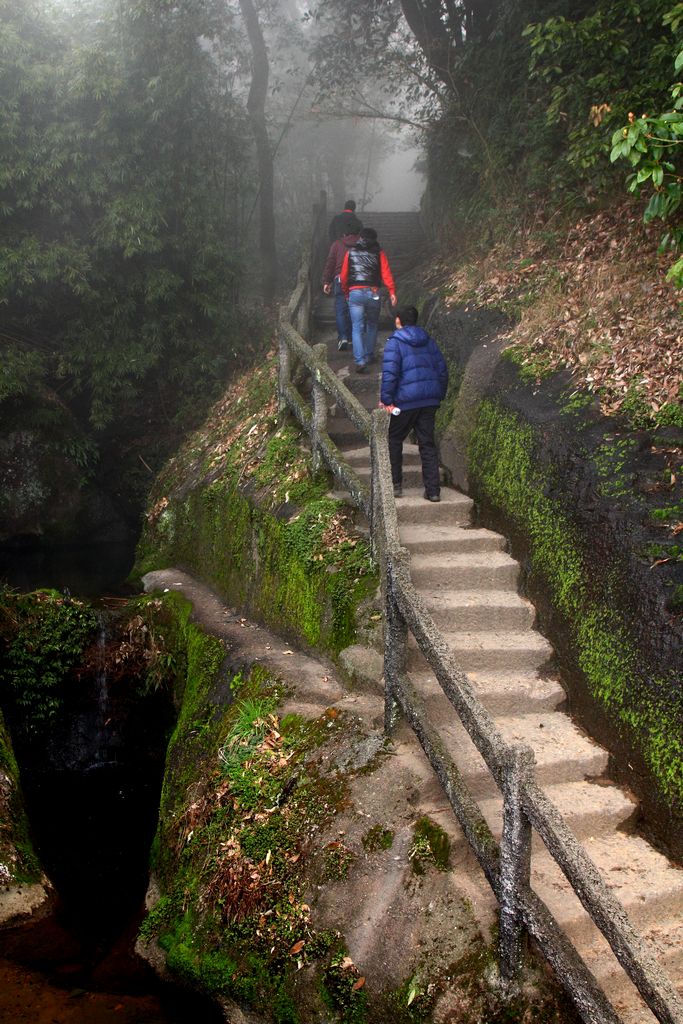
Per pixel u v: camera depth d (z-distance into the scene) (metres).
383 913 4.32
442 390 6.88
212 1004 4.65
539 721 5.32
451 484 7.48
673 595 4.74
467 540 6.39
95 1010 4.70
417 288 10.65
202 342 11.90
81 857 6.53
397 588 4.91
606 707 5.08
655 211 5.21
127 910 5.81
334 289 10.02
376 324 9.36
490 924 4.15
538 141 9.09
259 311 13.18
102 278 11.18
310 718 5.45
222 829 5.17
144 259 11.59
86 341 11.23
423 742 4.68
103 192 10.82
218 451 9.39
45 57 10.86
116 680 7.58
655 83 6.91
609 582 5.23
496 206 9.84
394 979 4.16
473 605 5.84
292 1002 4.30
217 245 11.67
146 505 10.85
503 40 10.45
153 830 6.96
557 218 8.74
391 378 6.69
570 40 7.72
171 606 7.92
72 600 7.71
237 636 6.90
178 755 6.40
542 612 5.86
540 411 6.45
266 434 8.48
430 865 4.41
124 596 8.89
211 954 4.72
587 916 4.14
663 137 5.05
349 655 5.75
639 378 6.14
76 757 7.57
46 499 11.01
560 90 8.23
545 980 3.94
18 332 11.35
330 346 10.59
